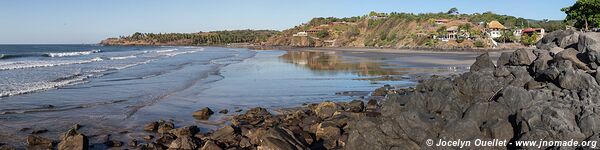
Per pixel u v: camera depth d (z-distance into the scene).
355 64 52.03
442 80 19.69
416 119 11.91
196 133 16.12
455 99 16.09
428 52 88.56
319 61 60.12
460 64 48.81
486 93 16.83
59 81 32.31
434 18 157.75
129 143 14.73
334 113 17.86
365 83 31.03
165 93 26.48
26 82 31.45
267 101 23.50
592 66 16.31
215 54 91.56
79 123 17.88
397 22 164.50
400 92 25.02
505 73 17.72
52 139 15.26
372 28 178.25
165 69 45.41
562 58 17.45
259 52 106.69
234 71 42.88
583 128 10.77
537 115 11.36
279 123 17.34
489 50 89.81
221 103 23.06
